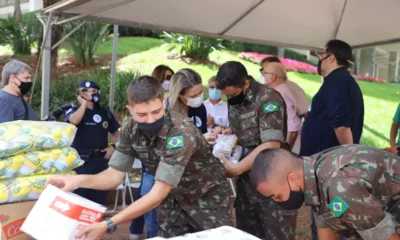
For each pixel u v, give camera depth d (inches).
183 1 183.0
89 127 171.8
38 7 587.5
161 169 82.7
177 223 97.1
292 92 193.6
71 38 412.2
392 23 214.8
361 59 705.6
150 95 78.7
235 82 112.8
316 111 143.2
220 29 222.7
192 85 117.6
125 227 196.2
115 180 93.0
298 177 70.9
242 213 127.6
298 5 202.2
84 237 76.9
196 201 95.0
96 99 171.5
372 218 65.3
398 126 186.4
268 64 187.6
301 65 569.0
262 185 72.0
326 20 218.5
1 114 145.2
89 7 157.9
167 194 88.5
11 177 91.9
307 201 71.3
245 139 120.0
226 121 183.3
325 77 141.3
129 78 375.6
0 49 453.7
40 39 371.6
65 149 100.4
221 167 98.2
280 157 72.0
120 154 93.3
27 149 93.4
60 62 426.9
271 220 119.6
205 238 71.1
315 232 140.1
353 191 65.5
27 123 99.4
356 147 72.2
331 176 68.4
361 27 225.0
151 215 132.4
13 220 91.4
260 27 224.8
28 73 151.9
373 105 504.1
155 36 575.5
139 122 82.0
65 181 88.1
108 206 219.0
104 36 442.9
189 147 83.3
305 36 240.2
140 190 132.6
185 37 486.6
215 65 485.1
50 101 333.1
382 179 68.2
